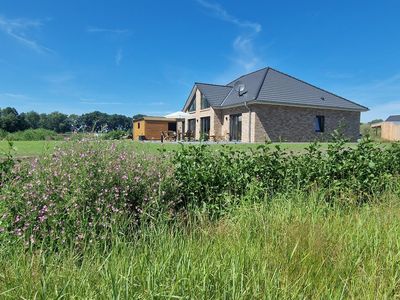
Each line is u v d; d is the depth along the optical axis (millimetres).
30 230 2609
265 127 26000
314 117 27469
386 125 34562
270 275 2152
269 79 28469
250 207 3395
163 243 2500
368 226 3070
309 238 2656
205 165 3859
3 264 2154
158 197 3203
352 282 2227
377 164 4727
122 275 1941
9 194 2746
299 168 4184
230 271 2094
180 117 34844
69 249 2469
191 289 1904
